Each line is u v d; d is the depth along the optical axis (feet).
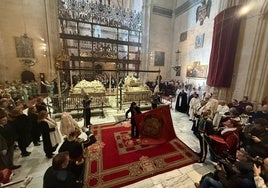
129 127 17.02
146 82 41.09
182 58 40.42
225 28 20.95
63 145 7.32
